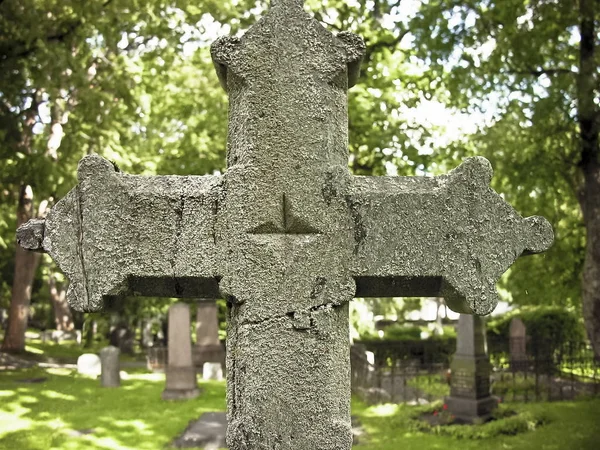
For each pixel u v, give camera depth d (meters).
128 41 17.81
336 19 14.58
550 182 10.71
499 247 2.73
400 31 13.62
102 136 14.78
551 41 10.32
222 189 2.71
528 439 9.23
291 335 2.62
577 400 12.39
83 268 2.70
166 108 20.17
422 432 9.86
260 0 13.44
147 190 2.73
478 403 10.65
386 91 15.55
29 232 2.74
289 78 2.77
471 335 11.01
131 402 12.38
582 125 9.86
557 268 12.53
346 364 2.68
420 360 18.64
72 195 2.74
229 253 2.67
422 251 2.71
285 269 2.66
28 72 13.07
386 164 15.66
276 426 2.58
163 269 2.68
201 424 10.18
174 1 13.18
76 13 12.51
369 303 22.33
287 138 2.73
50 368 17.73
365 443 9.19
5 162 13.53
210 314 19.00
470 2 10.50
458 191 2.74
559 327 19.95
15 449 8.38
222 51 2.80
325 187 2.72
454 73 10.85
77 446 8.64
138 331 26.67
